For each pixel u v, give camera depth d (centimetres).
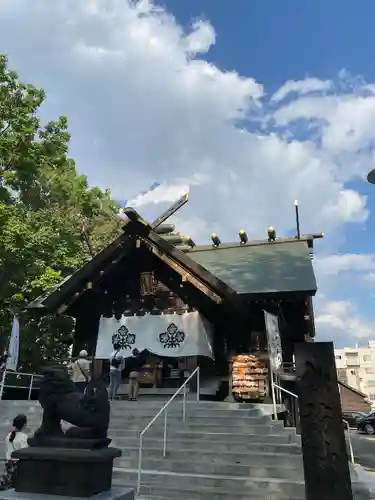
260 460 811
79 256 2355
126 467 855
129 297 1514
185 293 1447
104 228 2755
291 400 1253
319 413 566
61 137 2009
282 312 1407
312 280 1320
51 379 517
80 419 493
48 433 502
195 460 842
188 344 1320
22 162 1811
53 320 2150
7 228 1622
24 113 1803
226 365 1365
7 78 1841
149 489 753
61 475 462
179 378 1384
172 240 1884
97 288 1473
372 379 6719
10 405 1167
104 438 503
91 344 1523
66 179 2303
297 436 873
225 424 959
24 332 1917
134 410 1083
